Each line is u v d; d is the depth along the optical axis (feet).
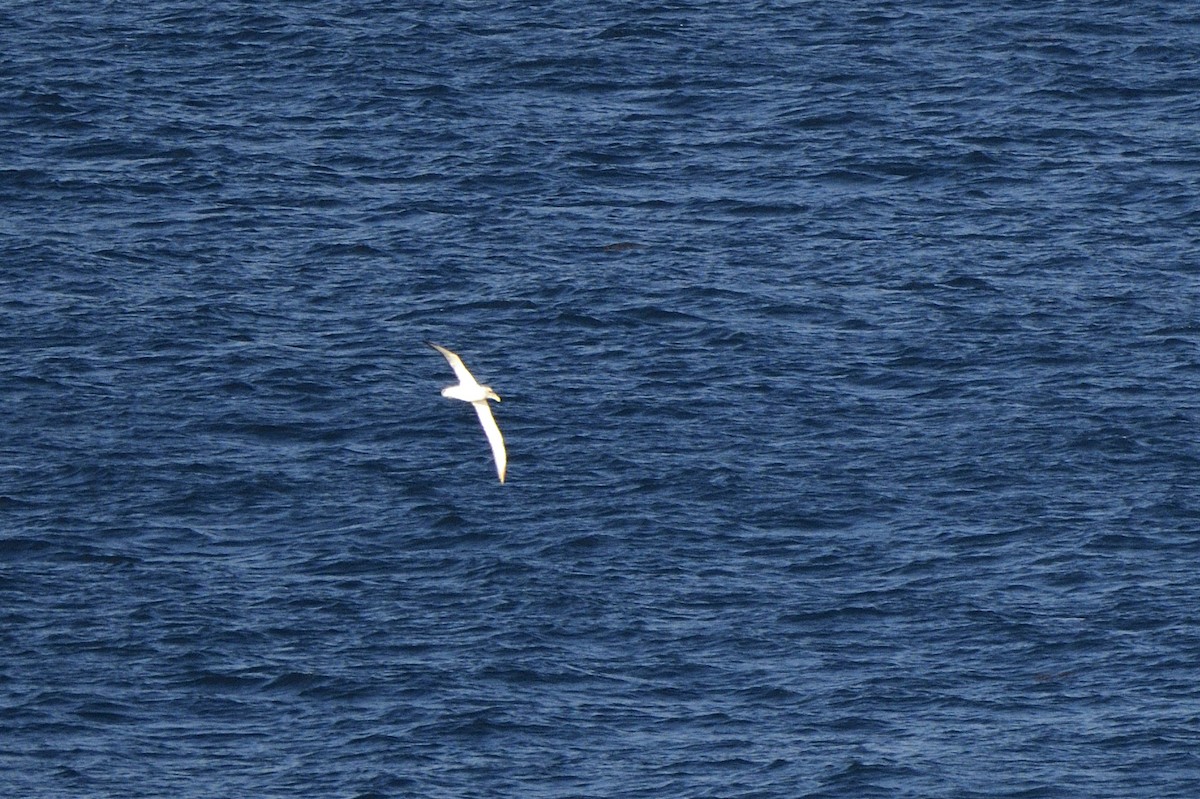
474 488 292.40
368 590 269.03
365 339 336.08
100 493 290.76
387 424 310.24
